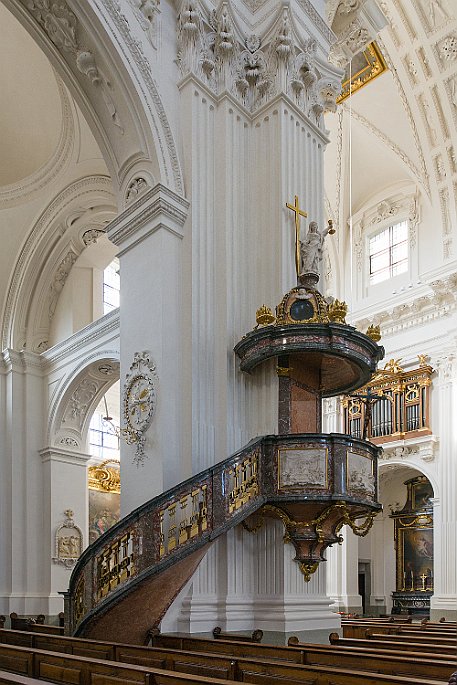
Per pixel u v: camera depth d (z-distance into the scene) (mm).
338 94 9578
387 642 6512
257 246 8469
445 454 16281
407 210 18953
